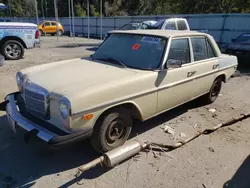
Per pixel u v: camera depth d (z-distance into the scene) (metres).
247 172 2.98
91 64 3.64
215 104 5.34
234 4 25.95
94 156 3.15
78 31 30.23
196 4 30.19
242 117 4.55
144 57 3.58
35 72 3.33
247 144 3.65
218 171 2.98
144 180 2.75
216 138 3.79
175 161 3.13
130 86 3.04
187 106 5.12
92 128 2.75
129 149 3.01
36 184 2.62
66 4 46.78
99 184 2.66
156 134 3.79
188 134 3.84
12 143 3.39
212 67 4.61
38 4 50.91
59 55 11.33
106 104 2.80
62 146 2.54
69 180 2.70
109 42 4.17
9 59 9.67
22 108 3.17
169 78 3.59
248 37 10.35
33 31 9.97
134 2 45.00
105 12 43.81
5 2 49.91
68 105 2.49
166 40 3.62
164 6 40.19
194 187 2.69
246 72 8.79
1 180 2.66
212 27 16.61
